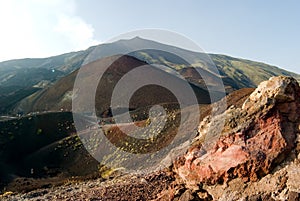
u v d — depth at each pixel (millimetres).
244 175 13859
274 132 13977
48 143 81188
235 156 14141
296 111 14492
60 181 54094
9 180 59000
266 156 13578
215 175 14602
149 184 22266
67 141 75688
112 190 23969
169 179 22156
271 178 13234
